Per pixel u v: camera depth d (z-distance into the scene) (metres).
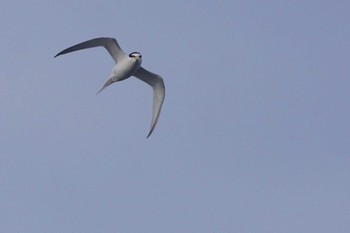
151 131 22.59
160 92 22.66
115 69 21.81
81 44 21.41
